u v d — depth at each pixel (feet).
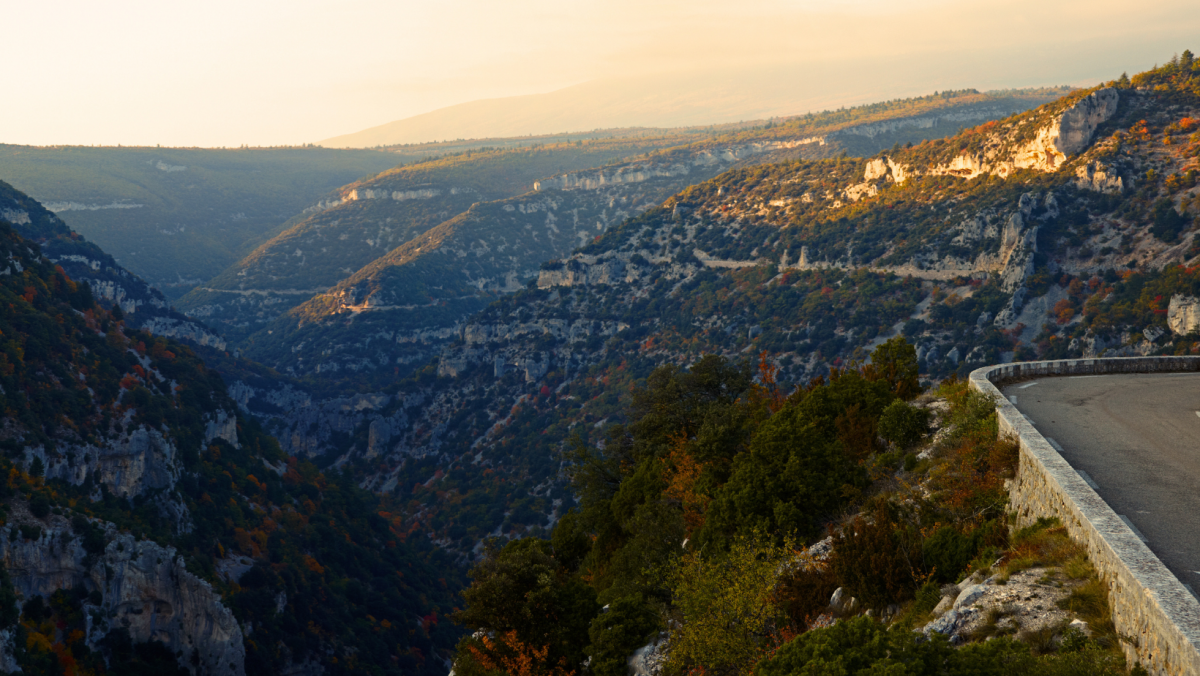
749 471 83.87
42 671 225.56
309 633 328.49
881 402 95.09
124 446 314.35
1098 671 30.48
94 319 380.58
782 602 61.26
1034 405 70.59
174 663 272.51
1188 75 518.78
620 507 134.82
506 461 605.31
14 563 236.22
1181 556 37.22
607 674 77.25
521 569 99.35
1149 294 365.40
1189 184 416.26
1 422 268.21
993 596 40.60
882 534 55.83
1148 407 67.62
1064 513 42.47
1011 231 450.71
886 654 35.81
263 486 401.49
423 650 378.94
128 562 265.95
